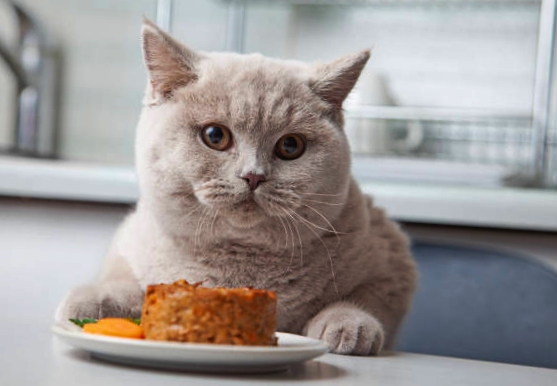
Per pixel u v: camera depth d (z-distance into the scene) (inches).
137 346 17.0
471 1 49.2
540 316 35.8
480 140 49.7
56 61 56.7
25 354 18.8
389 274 27.8
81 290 24.6
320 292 26.3
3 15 58.1
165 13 54.3
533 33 50.4
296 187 24.9
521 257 37.1
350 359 21.9
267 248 25.6
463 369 21.3
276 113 24.9
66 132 57.8
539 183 46.9
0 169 48.4
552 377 20.9
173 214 25.3
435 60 52.1
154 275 26.2
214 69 25.5
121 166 53.8
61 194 47.4
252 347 17.3
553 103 49.4
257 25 54.9
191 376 17.4
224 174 24.5
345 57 26.8
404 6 50.9
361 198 27.7
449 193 44.1
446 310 37.0
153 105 26.2
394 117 48.1
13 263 49.6
